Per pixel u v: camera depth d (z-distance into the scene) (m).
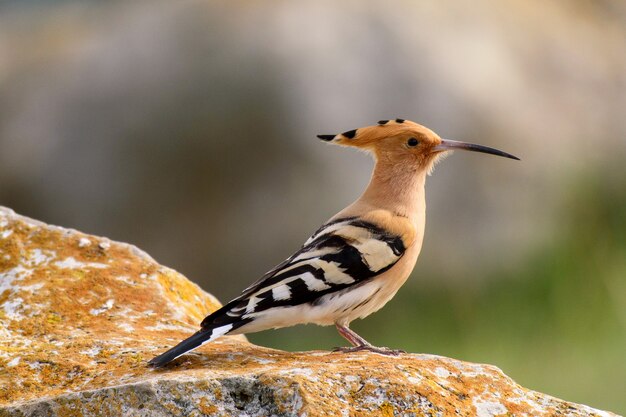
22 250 7.30
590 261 13.23
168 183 14.30
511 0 17.06
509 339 12.53
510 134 14.96
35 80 15.48
